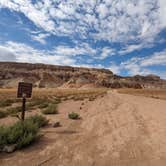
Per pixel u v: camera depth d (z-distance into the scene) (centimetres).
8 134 572
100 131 782
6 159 476
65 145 593
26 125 661
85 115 1233
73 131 779
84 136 702
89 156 503
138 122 967
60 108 1678
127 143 618
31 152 527
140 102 2353
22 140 562
